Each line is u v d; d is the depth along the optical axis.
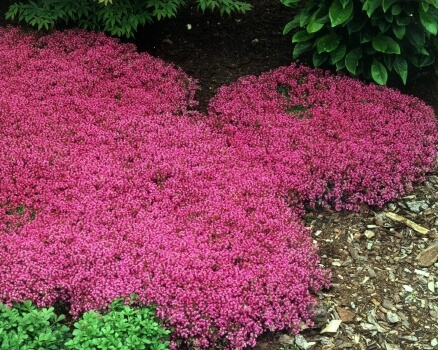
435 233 1.49
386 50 1.72
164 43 2.01
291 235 1.40
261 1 2.16
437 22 1.71
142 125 1.65
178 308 1.26
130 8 1.90
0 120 1.63
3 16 2.04
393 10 1.68
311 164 1.57
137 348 1.17
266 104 1.75
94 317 1.20
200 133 1.64
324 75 1.87
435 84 1.89
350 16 1.70
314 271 1.37
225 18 2.09
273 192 1.50
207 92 1.86
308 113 1.73
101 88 1.76
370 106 1.73
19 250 1.33
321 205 1.55
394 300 1.37
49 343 1.17
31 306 1.27
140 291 1.28
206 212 1.44
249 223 1.41
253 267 1.33
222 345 1.27
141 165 1.52
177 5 1.96
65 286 1.30
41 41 1.90
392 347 1.29
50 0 1.91
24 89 1.73
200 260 1.33
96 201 1.43
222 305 1.27
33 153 1.54
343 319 1.33
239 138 1.65
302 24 1.78
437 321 1.33
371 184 1.55
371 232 1.49
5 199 1.44
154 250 1.34
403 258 1.44
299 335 1.31
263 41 2.02
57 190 1.47
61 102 1.69
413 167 1.59
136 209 1.43
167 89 1.78
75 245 1.34
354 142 1.63
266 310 1.28
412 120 1.71
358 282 1.40
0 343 1.15
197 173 1.52
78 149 1.57
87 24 1.93
